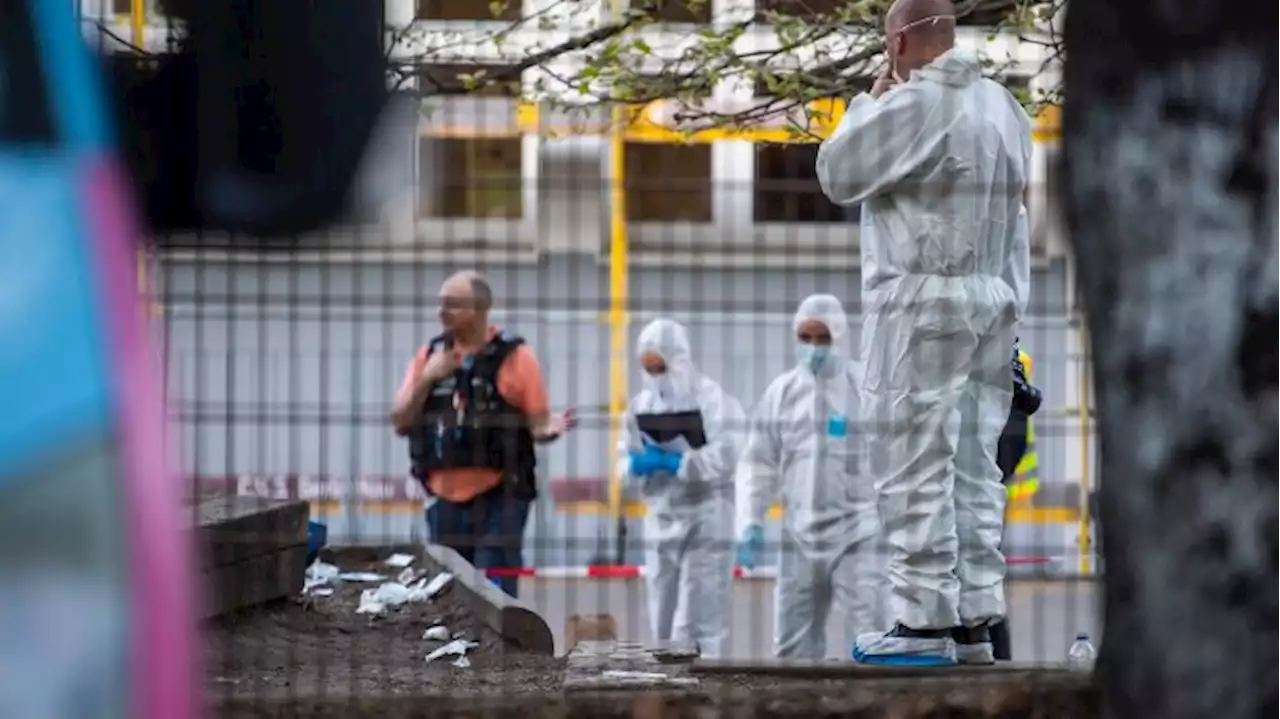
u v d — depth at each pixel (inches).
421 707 978.7
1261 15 636.7
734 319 1379.2
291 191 807.7
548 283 1491.1
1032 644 1496.1
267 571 1369.3
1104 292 664.4
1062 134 676.1
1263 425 644.7
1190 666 658.8
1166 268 650.2
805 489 1445.6
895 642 1086.4
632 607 1636.3
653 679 1033.5
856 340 1523.1
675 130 1465.3
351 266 1289.4
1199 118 642.8
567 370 1622.8
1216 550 652.7
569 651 1253.7
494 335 1589.6
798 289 1347.2
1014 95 1364.4
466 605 1425.9
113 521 453.4
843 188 1103.0
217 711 976.3
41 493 443.2
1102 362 669.3
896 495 1087.6
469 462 1588.3
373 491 1611.7
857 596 1425.9
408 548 1616.6
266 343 1334.9
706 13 1536.7
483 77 1449.3
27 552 436.8
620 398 1611.7
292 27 799.1
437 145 1427.2
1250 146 640.4
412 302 1443.2
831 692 961.5
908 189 1093.1
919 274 1088.8
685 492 1578.5
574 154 1446.9
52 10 535.5
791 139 1472.7
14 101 511.5
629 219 1465.3
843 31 1476.4
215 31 796.0
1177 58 644.1
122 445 462.6
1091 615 1235.9
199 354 1147.9
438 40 1449.3
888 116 1082.7
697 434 1566.2
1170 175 647.1
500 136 1439.5
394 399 1585.9
